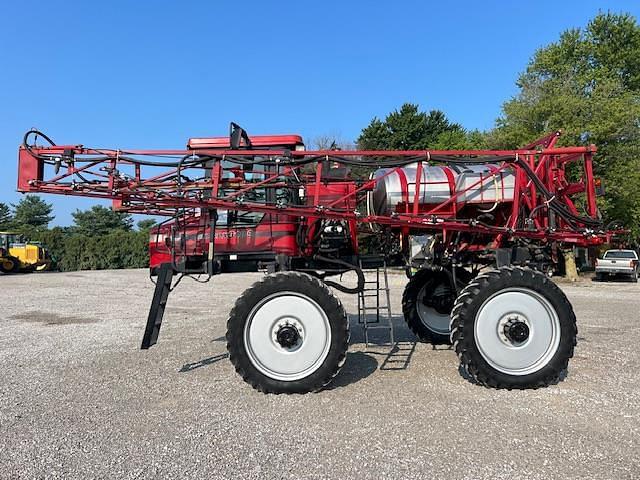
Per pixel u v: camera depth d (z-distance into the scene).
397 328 8.42
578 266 28.61
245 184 5.56
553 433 3.79
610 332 8.20
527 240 5.98
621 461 3.33
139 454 3.52
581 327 8.75
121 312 11.62
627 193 21.36
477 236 6.11
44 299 14.73
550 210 5.67
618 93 23.62
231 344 4.86
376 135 42.47
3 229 60.94
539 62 25.66
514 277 5.04
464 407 4.40
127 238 42.22
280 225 5.70
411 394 4.77
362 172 6.48
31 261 30.94
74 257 41.28
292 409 4.41
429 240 6.32
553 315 5.06
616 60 30.08
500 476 3.13
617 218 22.62
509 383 4.91
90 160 5.23
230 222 5.80
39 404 4.64
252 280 22.78
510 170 5.84
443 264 6.35
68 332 8.74
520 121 22.89
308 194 5.98
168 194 5.16
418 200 5.61
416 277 7.24
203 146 6.27
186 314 11.06
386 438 3.73
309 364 4.88
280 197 5.95
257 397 4.77
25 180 5.18
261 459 3.41
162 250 6.06
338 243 6.29
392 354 6.44
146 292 17.05
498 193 5.74
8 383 5.38
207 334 8.34
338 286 6.18
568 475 3.14
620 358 6.24
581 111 21.38
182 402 4.65
